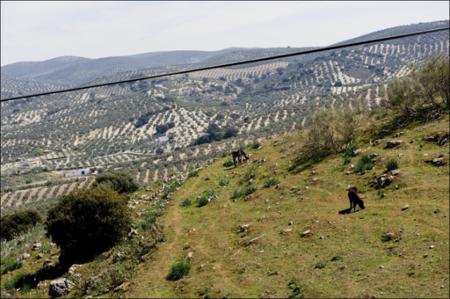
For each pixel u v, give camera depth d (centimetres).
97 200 3161
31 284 2800
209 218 3281
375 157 3484
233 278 2112
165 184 5212
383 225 2364
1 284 2941
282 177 3859
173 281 2242
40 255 3397
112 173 6512
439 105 4275
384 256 2016
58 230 3088
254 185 3912
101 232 3105
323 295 1756
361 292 1719
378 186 3006
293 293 1822
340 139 4269
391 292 1681
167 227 3206
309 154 4303
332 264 2038
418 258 1920
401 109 4653
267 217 2952
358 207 2748
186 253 2611
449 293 1594
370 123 4656
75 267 2858
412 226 2266
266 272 2103
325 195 3123
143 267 2534
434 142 3419
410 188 2781
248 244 2525
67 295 2475
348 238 2308
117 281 2417
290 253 2277
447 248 1941
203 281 2134
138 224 3425
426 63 4497
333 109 4506
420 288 1673
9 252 3838
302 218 2750
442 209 2380
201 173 5044
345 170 3488
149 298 2081
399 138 3762
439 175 2858
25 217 6053
